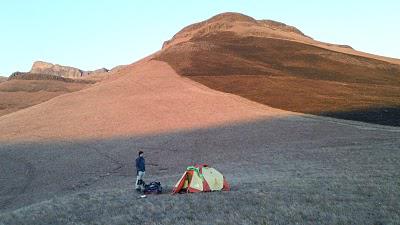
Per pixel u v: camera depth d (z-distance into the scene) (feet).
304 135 145.18
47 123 189.78
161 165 124.26
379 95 223.10
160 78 263.70
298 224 45.44
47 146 155.43
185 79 257.34
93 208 62.95
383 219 45.37
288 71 293.43
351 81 278.67
